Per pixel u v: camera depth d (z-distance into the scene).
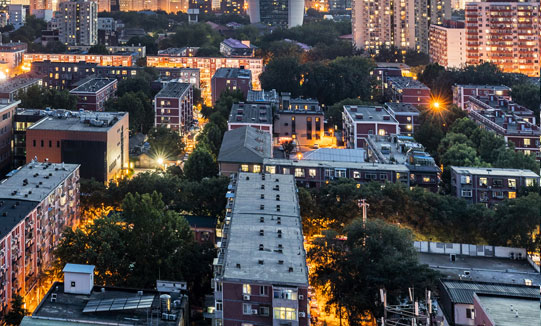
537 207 195.75
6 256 162.50
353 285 162.88
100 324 138.88
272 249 149.00
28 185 198.38
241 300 135.62
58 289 154.62
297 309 133.25
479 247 192.75
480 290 144.62
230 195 189.62
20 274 171.50
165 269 173.75
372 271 158.12
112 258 170.75
